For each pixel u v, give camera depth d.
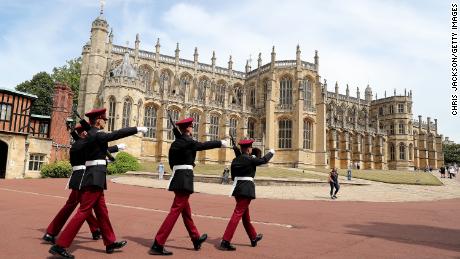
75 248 8.45
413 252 9.52
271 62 76.19
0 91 38.03
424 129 111.62
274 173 48.22
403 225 14.71
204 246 9.27
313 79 75.81
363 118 104.12
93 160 8.01
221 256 8.24
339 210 19.66
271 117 72.75
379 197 29.69
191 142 8.55
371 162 88.94
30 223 11.66
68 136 46.28
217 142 8.80
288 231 12.35
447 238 11.92
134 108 58.28
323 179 42.59
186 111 68.94
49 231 8.98
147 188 29.30
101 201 8.08
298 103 71.19
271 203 22.38
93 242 9.25
